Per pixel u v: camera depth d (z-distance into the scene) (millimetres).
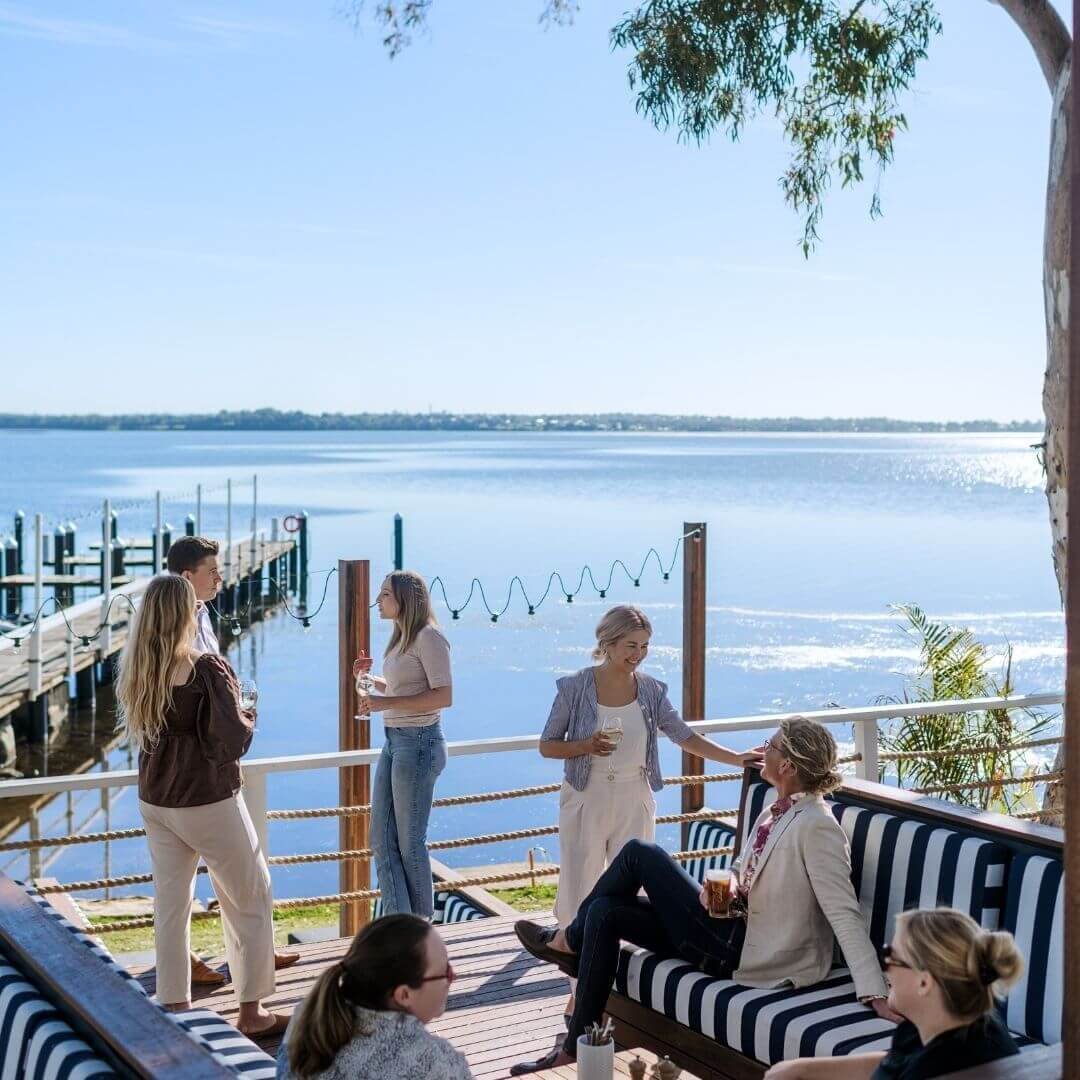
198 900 5570
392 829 5312
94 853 13727
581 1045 3336
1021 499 71375
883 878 3945
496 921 5934
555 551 42719
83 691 21750
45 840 5133
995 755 8297
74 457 137375
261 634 28938
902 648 25422
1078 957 2189
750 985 3809
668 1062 3223
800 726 3887
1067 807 2188
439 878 7078
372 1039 2438
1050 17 7164
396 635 5258
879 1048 3334
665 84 8867
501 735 18156
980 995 2533
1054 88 7086
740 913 3873
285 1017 4578
